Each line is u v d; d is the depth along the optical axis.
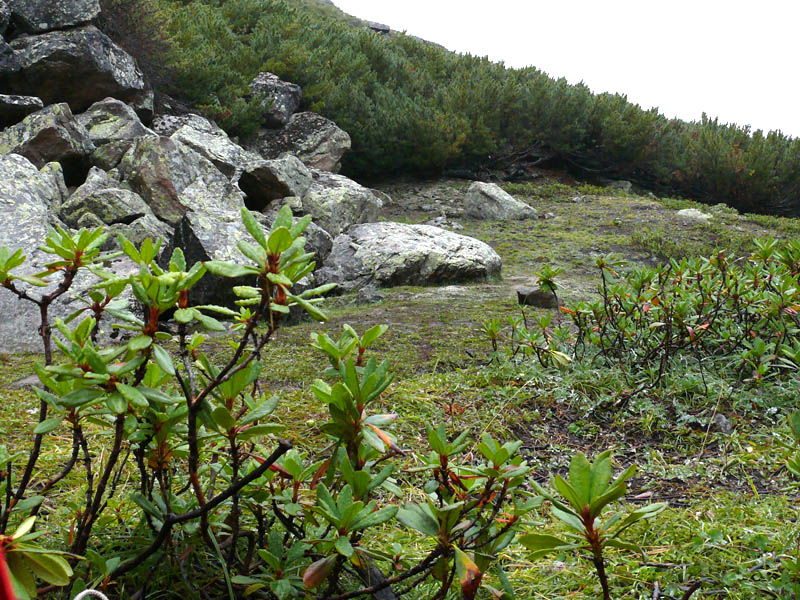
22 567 1.22
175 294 1.35
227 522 1.93
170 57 12.38
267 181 9.73
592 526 1.36
